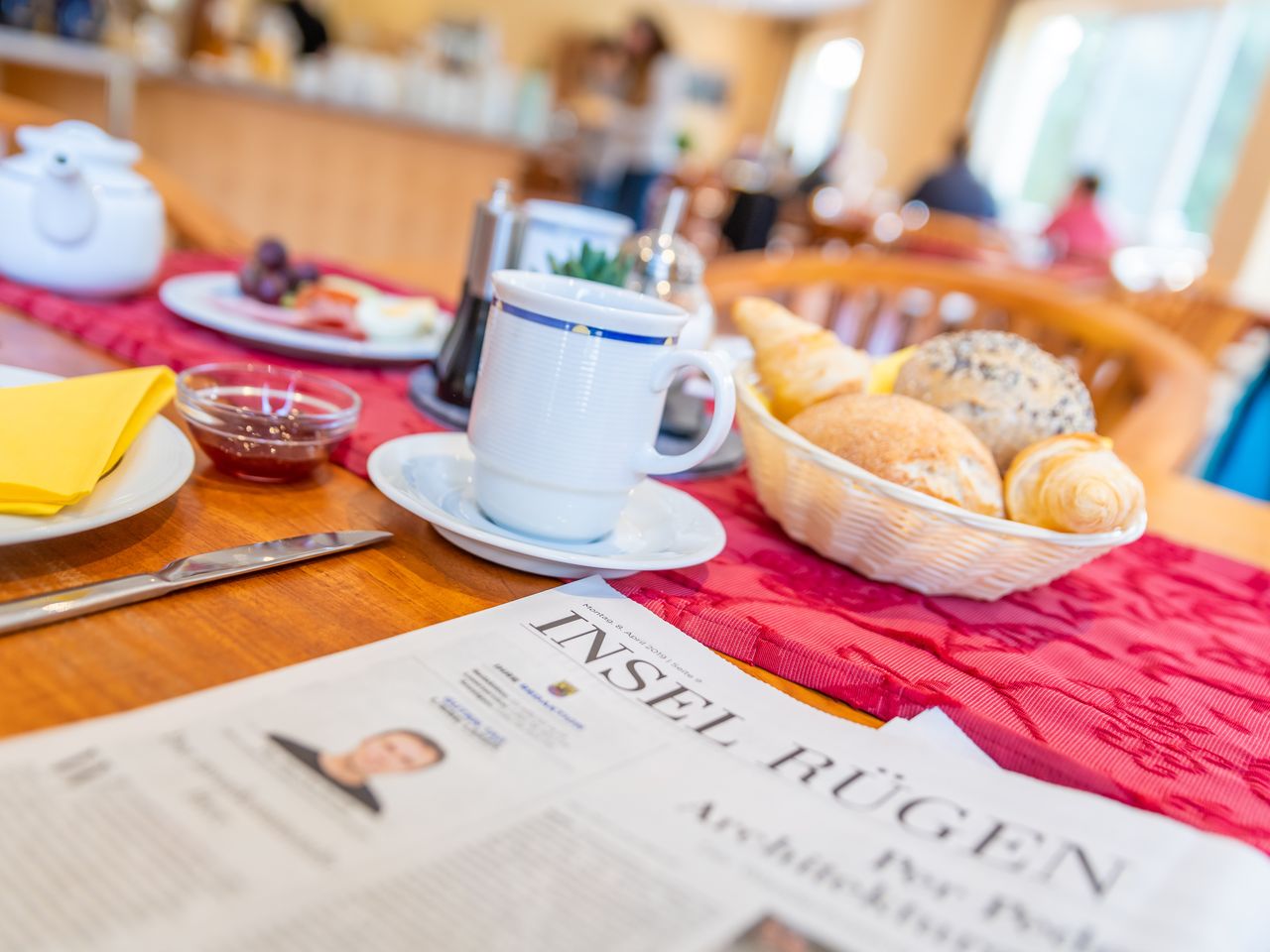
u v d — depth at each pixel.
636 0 10.13
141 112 3.07
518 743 0.37
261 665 0.39
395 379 0.85
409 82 3.62
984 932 0.32
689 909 0.30
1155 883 0.35
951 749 0.45
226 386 0.61
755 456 0.63
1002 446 0.64
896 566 0.59
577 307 0.49
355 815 0.31
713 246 5.40
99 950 0.24
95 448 0.46
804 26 10.88
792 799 0.37
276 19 5.43
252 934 0.26
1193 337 2.43
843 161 7.14
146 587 0.41
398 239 3.49
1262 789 0.46
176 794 0.30
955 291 1.59
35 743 0.31
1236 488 2.10
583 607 0.49
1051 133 7.42
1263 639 0.67
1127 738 0.48
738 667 0.48
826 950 0.30
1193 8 6.27
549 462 0.51
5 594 0.40
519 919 0.29
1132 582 0.74
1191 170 6.23
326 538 0.50
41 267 0.82
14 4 3.15
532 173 5.46
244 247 1.35
